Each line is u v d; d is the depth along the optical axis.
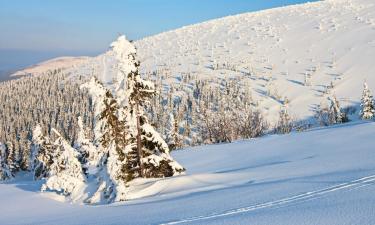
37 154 57.28
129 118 23.95
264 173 21.84
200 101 195.50
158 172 25.33
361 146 27.11
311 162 23.03
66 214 20.14
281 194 14.91
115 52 23.08
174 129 70.50
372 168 17.33
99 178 24.72
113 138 23.47
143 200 20.83
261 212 12.54
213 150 44.03
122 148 23.92
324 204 12.16
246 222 11.41
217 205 14.98
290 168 22.09
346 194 13.05
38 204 25.67
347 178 15.68
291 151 33.19
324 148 30.61
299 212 11.62
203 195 18.20
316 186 15.23
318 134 40.50
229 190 18.23
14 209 24.72
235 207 14.03
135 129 24.39
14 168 102.81
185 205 16.30
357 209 10.88
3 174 95.75
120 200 22.02
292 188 15.71
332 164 20.97
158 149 25.55
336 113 96.06
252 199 14.95
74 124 177.88
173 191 21.81
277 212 12.12
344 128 40.62
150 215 15.40
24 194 30.81
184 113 183.88
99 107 23.41
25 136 152.12
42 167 59.88
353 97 191.88
